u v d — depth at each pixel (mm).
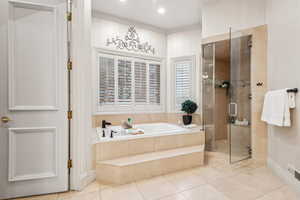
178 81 4621
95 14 3805
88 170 2174
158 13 3879
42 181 1878
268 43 2771
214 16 3434
